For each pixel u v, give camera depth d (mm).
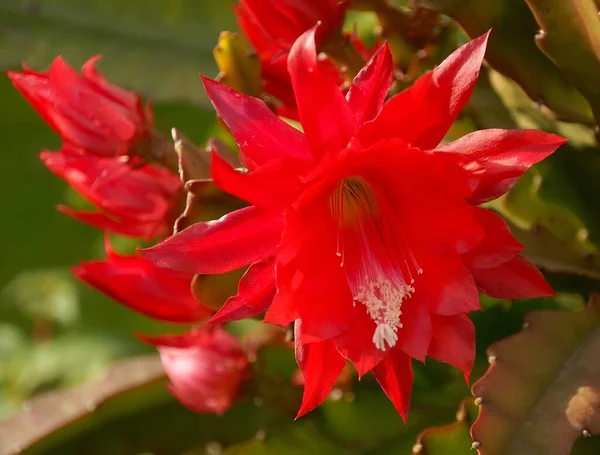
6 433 579
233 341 532
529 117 510
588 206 512
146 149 507
